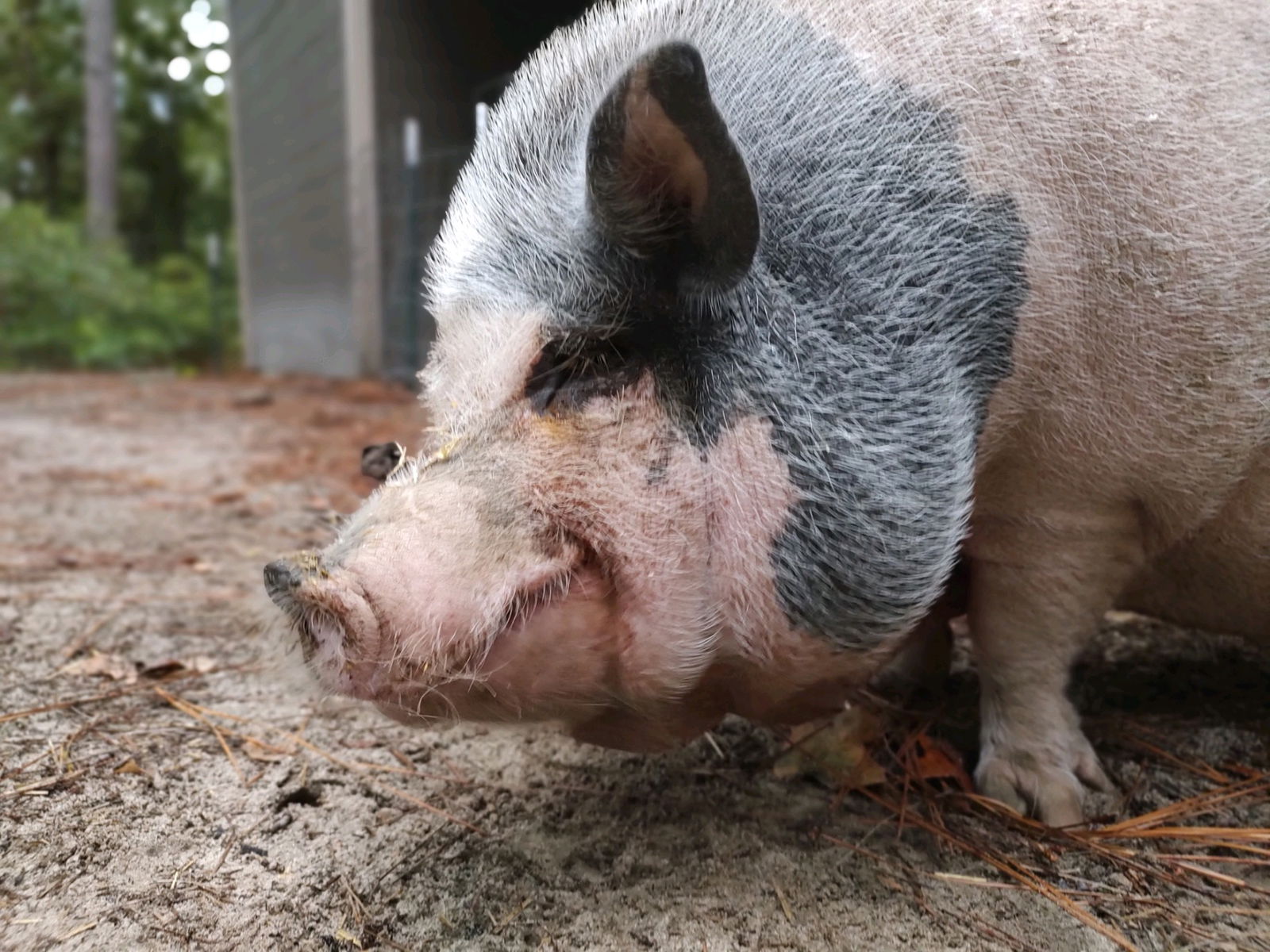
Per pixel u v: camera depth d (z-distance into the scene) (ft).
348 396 13.19
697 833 2.60
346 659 1.87
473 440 2.01
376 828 2.62
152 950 2.14
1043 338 2.30
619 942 2.18
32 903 2.29
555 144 2.10
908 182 2.14
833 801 2.76
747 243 1.88
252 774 2.89
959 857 2.51
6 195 36.88
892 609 2.16
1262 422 2.39
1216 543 2.66
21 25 35.27
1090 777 2.75
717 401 2.02
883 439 2.08
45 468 8.34
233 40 20.57
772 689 2.28
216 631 4.07
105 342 23.58
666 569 2.03
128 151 38.60
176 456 9.02
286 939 2.19
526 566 1.94
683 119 1.77
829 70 2.17
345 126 14.71
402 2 13.11
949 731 3.18
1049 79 2.24
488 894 2.34
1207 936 2.22
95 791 2.77
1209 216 2.25
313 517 6.21
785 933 2.21
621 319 1.99
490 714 2.11
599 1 2.44
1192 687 3.51
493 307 2.06
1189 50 2.31
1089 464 2.44
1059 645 2.68
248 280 21.66
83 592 4.58
